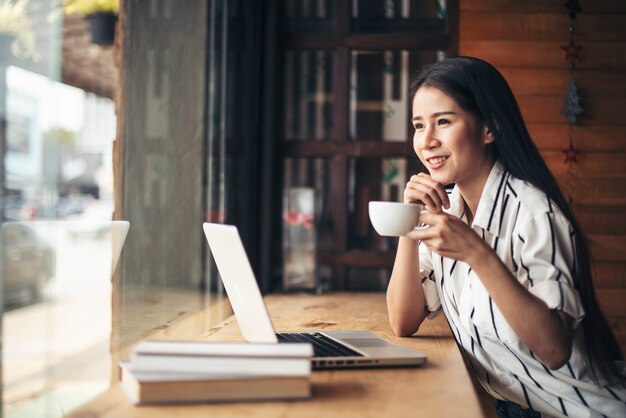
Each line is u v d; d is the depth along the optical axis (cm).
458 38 333
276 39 333
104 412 101
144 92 172
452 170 164
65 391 123
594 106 333
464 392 118
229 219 277
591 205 333
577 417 160
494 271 140
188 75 214
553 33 332
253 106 322
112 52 148
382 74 337
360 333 167
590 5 331
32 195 111
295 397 110
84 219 133
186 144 212
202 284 230
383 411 106
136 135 166
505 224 162
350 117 338
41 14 114
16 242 105
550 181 162
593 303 159
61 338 122
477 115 162
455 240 140
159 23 183
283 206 317
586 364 160
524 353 159
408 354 141
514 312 140
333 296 302
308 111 339
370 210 144
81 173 131
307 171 337
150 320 178
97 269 139
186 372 106
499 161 169
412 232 142
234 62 282
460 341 177
